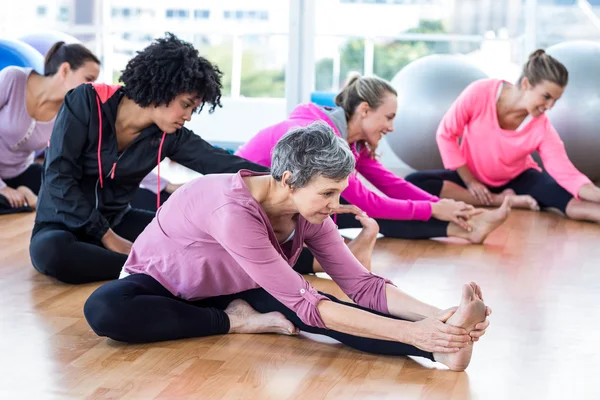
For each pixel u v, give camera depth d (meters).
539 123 4.40
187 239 2.36
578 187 4.25
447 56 5.32
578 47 5.09
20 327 2.58
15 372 2.23
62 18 6.62
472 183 4.55
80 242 2.99
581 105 4.95
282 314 2.52
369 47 6.43
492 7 6.14
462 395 2.14
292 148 2.04
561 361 2.39
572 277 3.26
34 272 3.18
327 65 6.67
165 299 2.42
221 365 2.30
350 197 3.57
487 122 4.42
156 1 6.71
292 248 2.32
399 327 2.19
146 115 2.94
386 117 3.39
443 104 5.09
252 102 6.29
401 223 3.78
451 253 3.61
